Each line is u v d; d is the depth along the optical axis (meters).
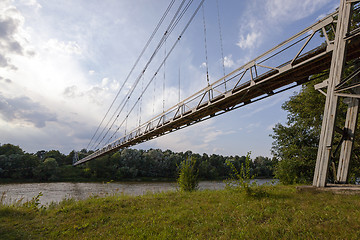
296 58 10.02
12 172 61.31
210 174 78.69
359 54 9.23
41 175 63.28
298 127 17.55
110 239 4.61
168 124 21.34
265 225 4.45
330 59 9.61
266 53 11.73
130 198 9.33
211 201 7.63
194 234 4.52
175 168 81.25
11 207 8.11
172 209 6.82
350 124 8.54
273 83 12.31
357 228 3.89
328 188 7.29
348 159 8.33
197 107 17.31
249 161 8.18
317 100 15.34
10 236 5.23
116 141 39.25
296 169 15.76
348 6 8.23
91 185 50.53
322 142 8.27
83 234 5.17
